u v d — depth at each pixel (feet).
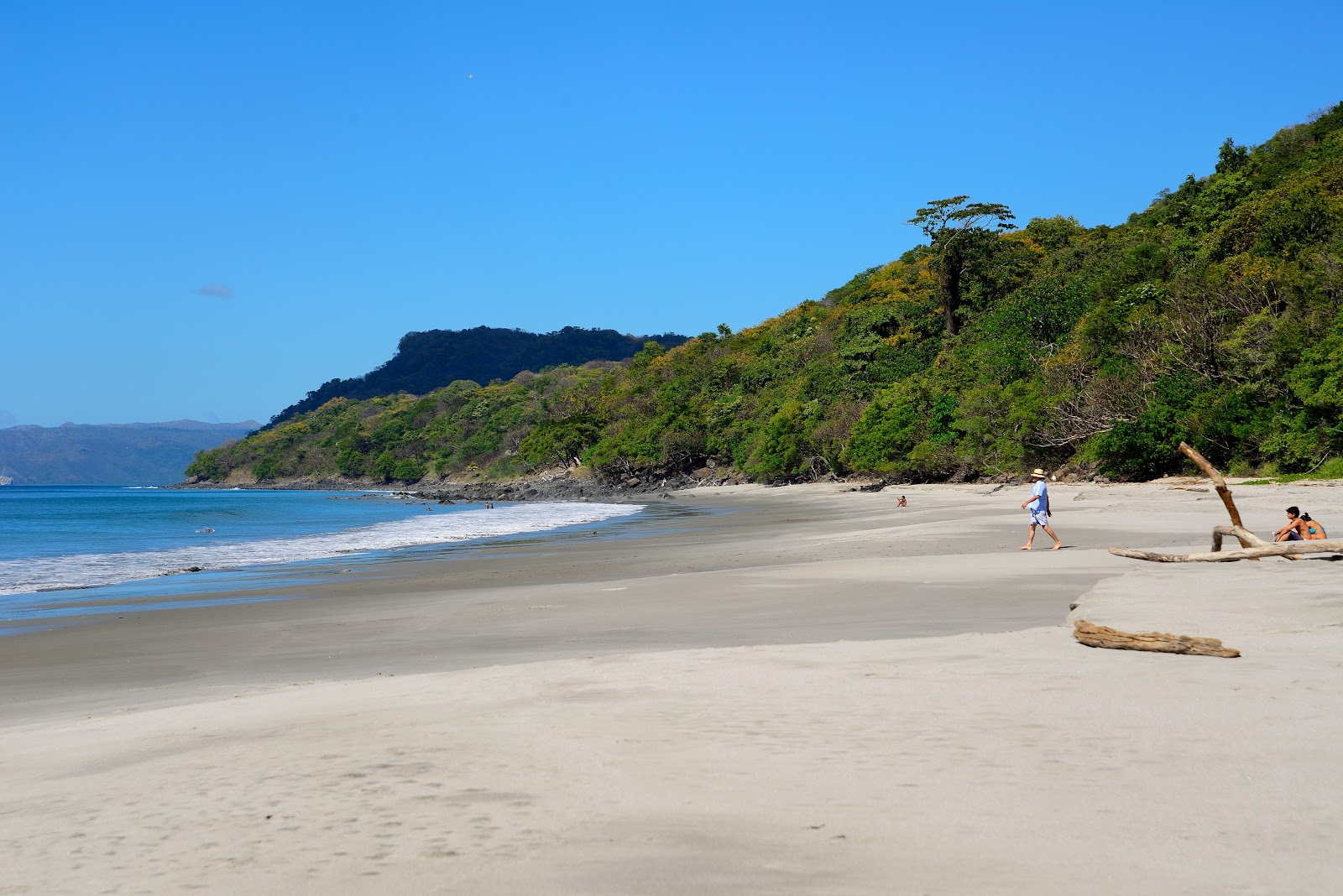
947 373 236.84
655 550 81.56
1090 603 29.96
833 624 33.47
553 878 10.21
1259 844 10.39
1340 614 25.95
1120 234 293.02
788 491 264.93
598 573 62.75
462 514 199.00
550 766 14.75
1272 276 142.92
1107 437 150.82
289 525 158.30
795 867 10.23
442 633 37.83
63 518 196.95
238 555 91.40
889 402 236.84
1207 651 21.03
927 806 12.09
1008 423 195.31
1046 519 59.16
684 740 15.98
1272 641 22.72
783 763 14.35
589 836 11.53
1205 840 10.57
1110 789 12.45
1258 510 81.30
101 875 11.02
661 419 388.78
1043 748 14.43
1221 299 150.61
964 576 45.93
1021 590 39.88
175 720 20.99
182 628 43.27
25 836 12.69
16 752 18.76
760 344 429.38
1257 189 229.25
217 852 11.55
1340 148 213.66
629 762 14.79
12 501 355.56
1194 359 151.33
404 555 86.28
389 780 14.37
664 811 12.37
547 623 38.55
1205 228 233.55
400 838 11.74
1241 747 14.07
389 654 33.09
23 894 10.52
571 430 439.22
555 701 19.95
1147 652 21.84
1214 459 140.97
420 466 587.68
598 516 175.11
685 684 21.09
